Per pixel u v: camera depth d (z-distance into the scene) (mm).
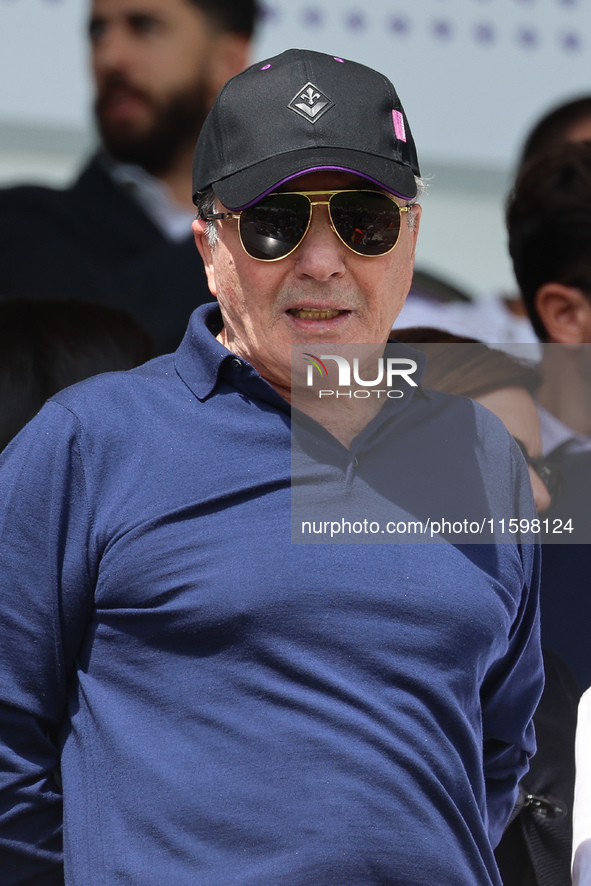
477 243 15641
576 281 9758
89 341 8305
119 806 5965
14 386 7980
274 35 14539
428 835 5926
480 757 6551
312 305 6543
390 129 6652
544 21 15555
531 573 7145
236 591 6023
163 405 6547
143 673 6141
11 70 14141
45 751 6336
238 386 6555
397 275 6770
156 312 12219
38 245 12641
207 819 5809
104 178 13438
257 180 6418
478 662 6477
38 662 6223
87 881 5930
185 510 6195
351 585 6145
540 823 7820
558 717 8117
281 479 6336
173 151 13750
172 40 13688
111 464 6320
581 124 13031
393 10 15008
